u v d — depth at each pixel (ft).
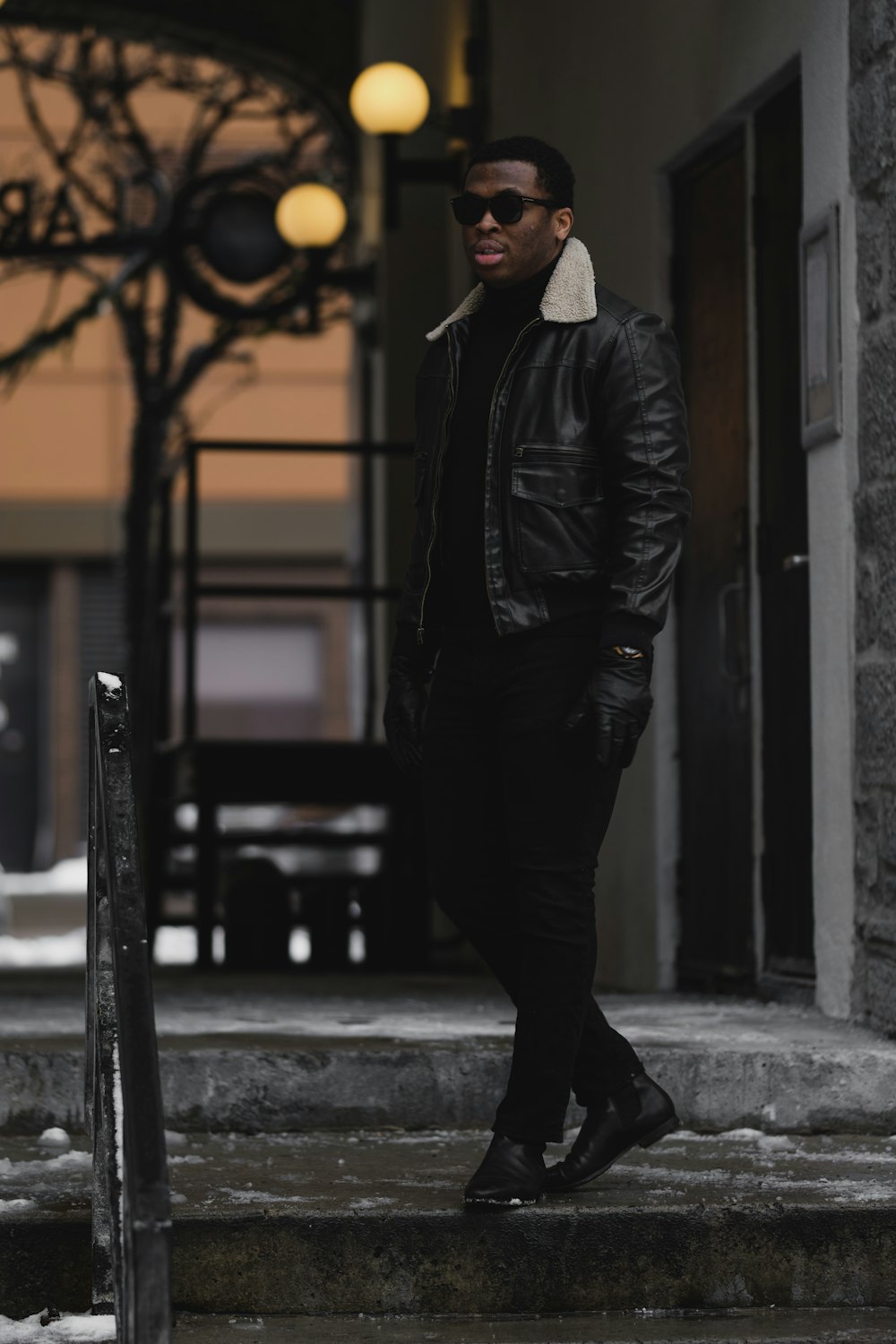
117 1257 11.96
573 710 13.58
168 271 50.34
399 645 14.93
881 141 18.72
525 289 14.30
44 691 94.79
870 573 18.90
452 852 14.46
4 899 63.82
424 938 33.94
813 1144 16.56
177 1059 17.01
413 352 39.19
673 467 13.85
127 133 58.03
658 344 14.02
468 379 14.35
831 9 19.79
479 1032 18.66
